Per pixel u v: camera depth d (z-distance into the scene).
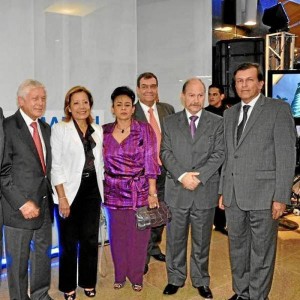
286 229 4.54
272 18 6.20
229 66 5.77
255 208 2.44
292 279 3.18
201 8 5.31
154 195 2.86
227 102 5.37
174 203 2.74
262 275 2.50
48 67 3.45
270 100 2.46
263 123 2.42
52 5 3.44
